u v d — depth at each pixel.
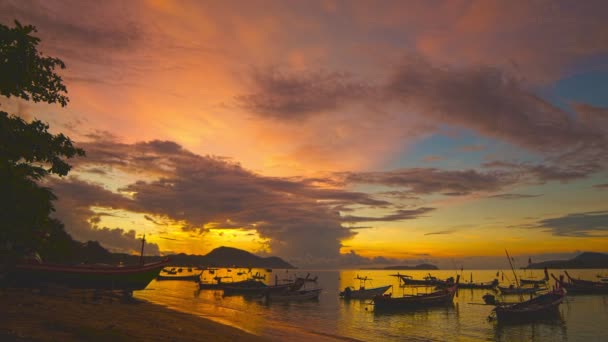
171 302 52.88
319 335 31.97
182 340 19.22
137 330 20.12
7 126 11.47
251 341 23.34
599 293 87.12
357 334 36.03
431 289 127.56
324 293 98.06
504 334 39.81
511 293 87.81
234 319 37.56
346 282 186.38
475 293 106.19
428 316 53.06
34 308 22.36
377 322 45.66
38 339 13.59
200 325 27.31
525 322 44.56
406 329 41.12
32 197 12.75
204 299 65.25
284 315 48.72
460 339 36.44
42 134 12.39
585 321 48.09
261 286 77.00
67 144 13.09
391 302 55.72
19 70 11.18
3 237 12.82
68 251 15.13
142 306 36.34
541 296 47.84
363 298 72.12
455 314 55.25
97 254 104.19
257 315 45.47
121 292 43.59
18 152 11.86
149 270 45.62
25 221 12.84
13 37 11.08
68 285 40.59
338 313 53.44
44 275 38.78
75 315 22.28
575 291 87.69
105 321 21.64
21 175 12.07
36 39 11.45
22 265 36.84
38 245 13.87
